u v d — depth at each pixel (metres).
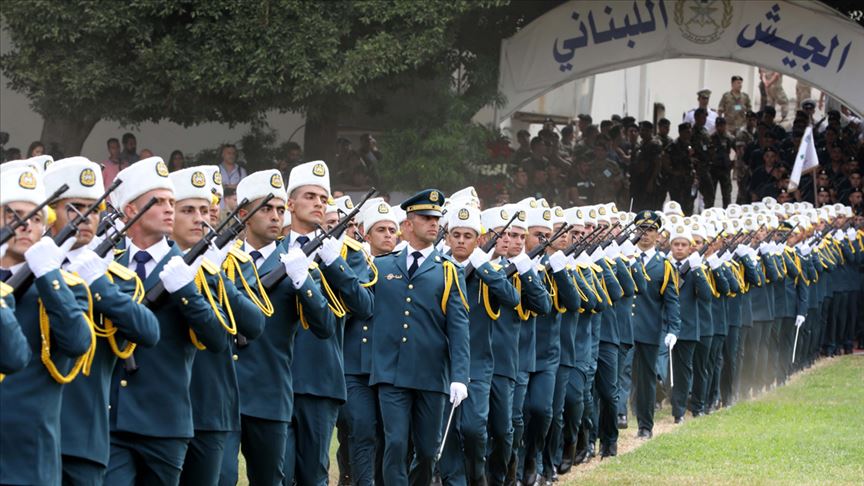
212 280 16.09
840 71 51.41
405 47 44.41
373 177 48.53
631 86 73.69
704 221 36.75
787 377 42.19
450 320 20.45
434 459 20.58
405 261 20.84
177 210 16.52
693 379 34.34
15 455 13.27
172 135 51.72
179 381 15.41
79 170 14.26
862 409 35.19
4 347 12.50
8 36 48.88
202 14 43.34
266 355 17.75
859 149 57.06
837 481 24.62
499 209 23.95
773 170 56.50
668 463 26.50
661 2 51.72
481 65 51.25
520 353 23.66
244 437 17.78
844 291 49.88
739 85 67.12
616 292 27.89
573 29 51.75
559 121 66.62
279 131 52.50
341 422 23.19
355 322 21.27
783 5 51.59
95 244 15.45
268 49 43.47
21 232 13.19
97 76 43.34
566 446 25.92
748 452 27.77
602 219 29.84
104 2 43.19
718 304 35.38
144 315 14.31
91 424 14.29
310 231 19.28
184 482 16.64
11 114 49.53
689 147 55.75
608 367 27.72
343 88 43.59
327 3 44.59
